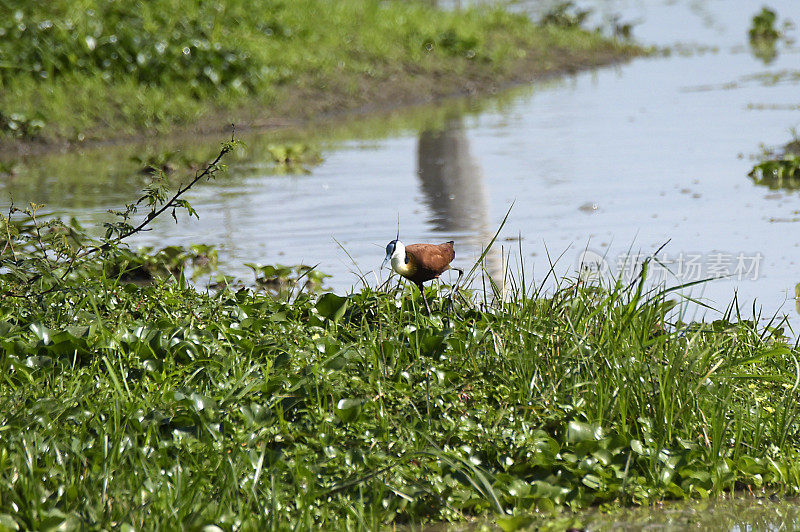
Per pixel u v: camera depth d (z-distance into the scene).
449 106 31.58
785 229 14.70
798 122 23.75
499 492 7.26
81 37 29.25
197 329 9.30
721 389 8.34
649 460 7.60
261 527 6.50
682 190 17.61
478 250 14.23
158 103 27.78
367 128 27.53
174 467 7.10
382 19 41.06
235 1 36.75
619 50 42.81
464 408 8.00
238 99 29.52
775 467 7.65
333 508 6.98
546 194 17.83
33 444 7.22
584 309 9.54
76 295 10.48
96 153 24.73
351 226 16.09
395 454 7.48
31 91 27.23
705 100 28.70
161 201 10.74
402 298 9.96
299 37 36.28
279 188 19.53
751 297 11.84
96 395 8.14
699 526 7.09
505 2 63.00
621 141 22.94
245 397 8.06
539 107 29.80
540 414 7.96
